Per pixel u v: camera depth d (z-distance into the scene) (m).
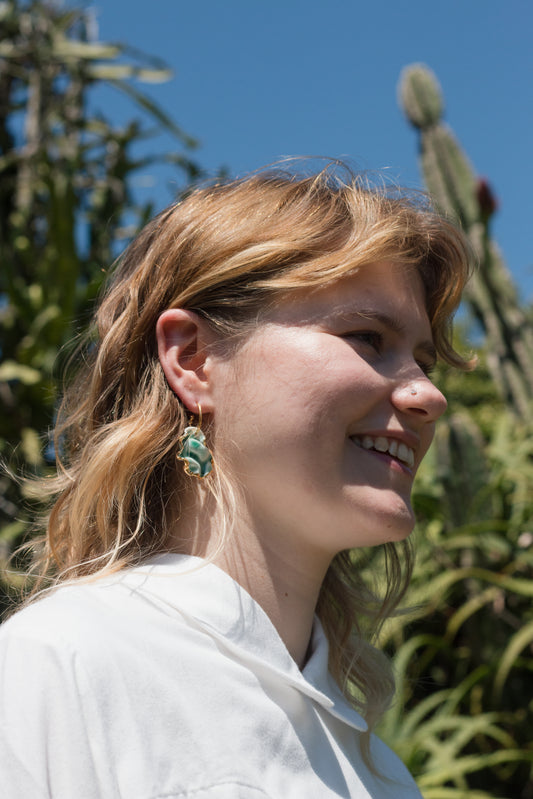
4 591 1.18
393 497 0.81
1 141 5.25
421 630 3.02
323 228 0.87
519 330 3.76
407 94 4.20
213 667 0.72
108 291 1.08
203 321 0.87
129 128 5.00
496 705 2.77
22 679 0.63
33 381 3.72
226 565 0.82
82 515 0.86
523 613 2.93
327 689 0.87
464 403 5.16
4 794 0.58
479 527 2.82
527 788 2.75
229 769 0.66
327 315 0.84
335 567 1.12
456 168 4.01
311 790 0.73
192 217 0.92
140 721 0.64
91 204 5.11
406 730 2.38
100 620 0.69
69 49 5.24
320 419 0.80
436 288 1.03
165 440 0.86
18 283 4.31
